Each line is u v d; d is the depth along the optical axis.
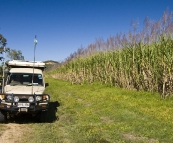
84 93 16.34
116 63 18.61
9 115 8.67
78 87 21.50
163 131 6.93
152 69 13.85
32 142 6.09
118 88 17.55
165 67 12.35
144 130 7.11
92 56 23.92
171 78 12.16
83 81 25.25
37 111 8.12
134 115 9.03
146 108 10.01
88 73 24.27
